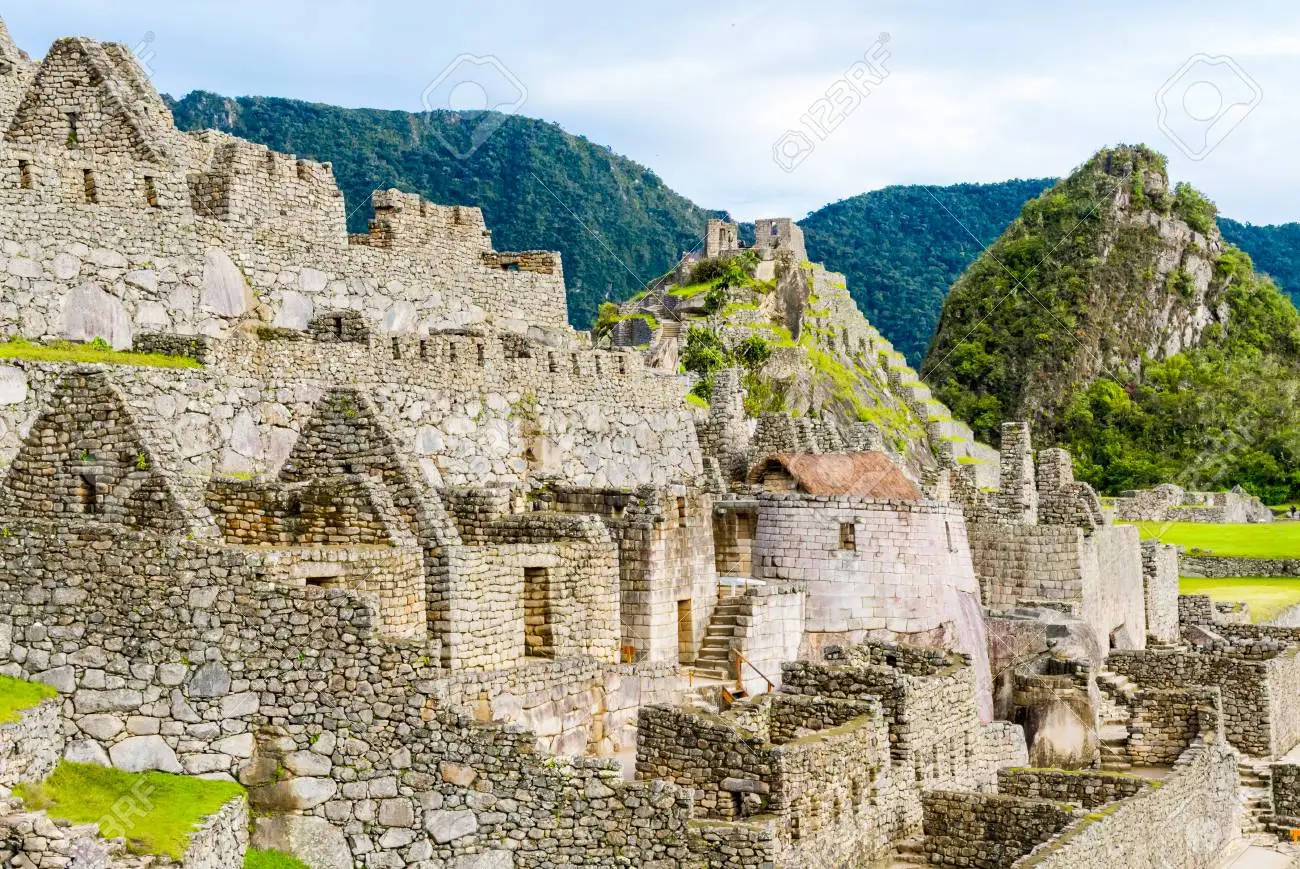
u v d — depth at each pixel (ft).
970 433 498.28
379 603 103.81
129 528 100.53
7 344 126.82
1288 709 196.24
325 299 156.35
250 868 94.53
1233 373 625.41
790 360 419.54
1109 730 172.45
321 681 97.25
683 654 136.36
